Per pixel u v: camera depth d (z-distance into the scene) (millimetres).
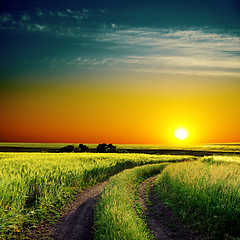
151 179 21688
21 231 8688
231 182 10703
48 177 16250
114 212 8289
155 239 7809
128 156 42219
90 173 21234
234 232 7793
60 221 9852
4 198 10727
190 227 8609
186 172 14812
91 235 8320
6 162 24688
